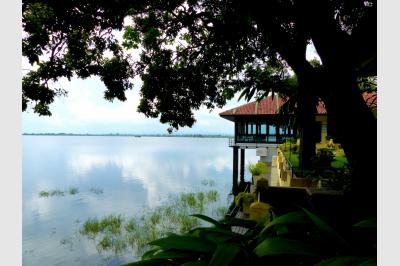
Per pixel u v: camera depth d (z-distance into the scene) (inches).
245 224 84.4
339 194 111.6
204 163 2426.2
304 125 163.2
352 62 110.6
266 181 354.3
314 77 130.0
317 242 61.5
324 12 112.2
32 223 700.7
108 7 183.5
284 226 67.5
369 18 100.0
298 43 153.9
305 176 265.0
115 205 876.6
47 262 475.5
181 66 267.6
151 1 210.5
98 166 2162.9
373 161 102.9
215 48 240.4
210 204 786.8
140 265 59.6
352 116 108.2
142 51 253.1
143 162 2522.1
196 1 222.4
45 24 182.2
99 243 533.6
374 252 58.8
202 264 54.6
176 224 612.4
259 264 59.1
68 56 215.0
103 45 220.4
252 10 140.9
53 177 1557.6
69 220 724.7
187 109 269.0
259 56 241.8
